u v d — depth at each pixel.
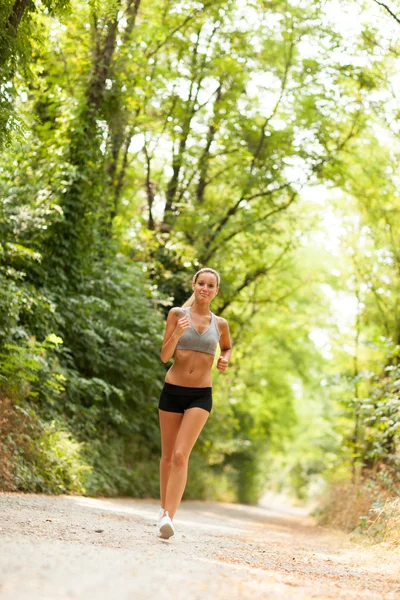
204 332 7.11
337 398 14.70
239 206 22.83
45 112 17.45
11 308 12.24
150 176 24.02
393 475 13.95
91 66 17.05
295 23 20.39
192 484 22.33
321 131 21.36
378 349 17.12
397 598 4.88
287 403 37.66
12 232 14.29
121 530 7.04
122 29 18.38
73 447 12.92
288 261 25.55
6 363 11.68
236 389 27.89
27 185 14.95
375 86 19.81
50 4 9.89
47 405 14.22
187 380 7.09
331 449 37.00
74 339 16.00
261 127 21.77
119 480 15.14
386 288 20.83
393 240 20.61
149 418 18.38
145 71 18.55
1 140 10.27
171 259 21.45
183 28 21.09
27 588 3.61
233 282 23.11
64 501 10.30
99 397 15.55
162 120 21.70
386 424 13.64
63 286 15.31
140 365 17.70
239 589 4.32
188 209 22.20
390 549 8.57
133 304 17.34
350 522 13.83
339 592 4.87
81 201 15.41
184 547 6.42
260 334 31.36
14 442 11.28
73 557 4.64
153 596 3.75
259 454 35.44
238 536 9.62
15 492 10.34
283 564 6.46
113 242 17.67
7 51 9.26
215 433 23.62
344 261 22.27
